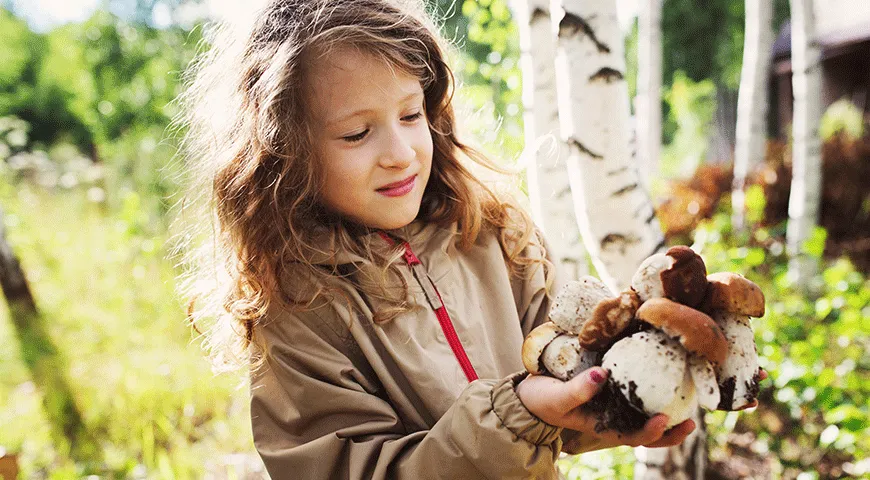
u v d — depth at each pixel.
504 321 1.50
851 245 7.18
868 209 7.56
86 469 3.45
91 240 7.48
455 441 1.14
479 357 1.43
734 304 0.96
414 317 1.40
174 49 10.83
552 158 2.55
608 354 0.97
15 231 7.68
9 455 2.24
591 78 2.03
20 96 20.47
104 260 6.62
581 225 2.15
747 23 7.09
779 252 6.02
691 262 0.97
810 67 5.81
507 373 1.46
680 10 18.80
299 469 1.30
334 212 1.43
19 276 5.62
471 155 1.64
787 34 14.63
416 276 1.44
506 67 4.82
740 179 7.03
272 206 1.42
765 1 6.90
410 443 1.25
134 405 3.98
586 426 1.02
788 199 7.60
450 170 1.57
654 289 0.97
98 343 5.03
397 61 1.29
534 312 1.58
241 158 1.48
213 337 1.62
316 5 1.39
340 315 1.37
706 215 8.09
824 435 2.69
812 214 5.84
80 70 13.32
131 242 6.27
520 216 1.66
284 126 1.34
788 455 3.07
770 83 16.02
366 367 1.40
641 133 8.22
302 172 1.34
